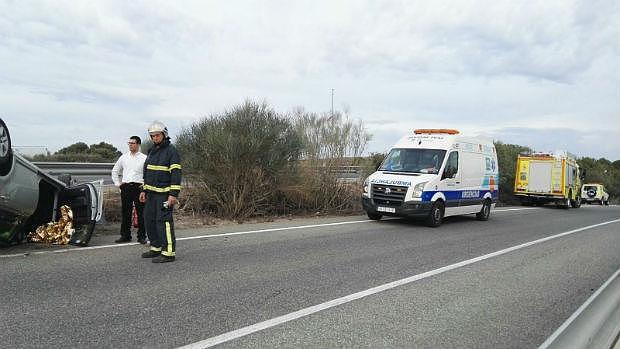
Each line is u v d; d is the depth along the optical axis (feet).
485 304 19.01
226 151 41.34
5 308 16.17
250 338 14.33
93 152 84.94
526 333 15.97
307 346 13.88
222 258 25.16
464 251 30.53
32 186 24.18
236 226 37.58
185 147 43.78
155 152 24.31
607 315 18.35
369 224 41.83
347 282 21.34
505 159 93.20
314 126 51.03
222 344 13.79
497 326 16.52
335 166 51.29
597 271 26.45
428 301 18.97
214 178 42.52
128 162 28.27
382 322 16.26
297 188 46.91
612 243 37.86
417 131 47.80
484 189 50.78
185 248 27.50
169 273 21.56
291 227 37.93
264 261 24.86
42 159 58.85
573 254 31.65
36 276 20.12
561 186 86.79
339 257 26.76
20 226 25.05
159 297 17.99
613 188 268.82
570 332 16.21
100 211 27.12
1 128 21.72
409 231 38.70
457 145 45.65
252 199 43.65
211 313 16.43
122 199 28.37
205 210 43.50
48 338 13.76
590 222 56.49
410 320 16.61
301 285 20.52
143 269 22.11
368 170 53.67
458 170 45.32
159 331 14.60
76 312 16.02
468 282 22.36
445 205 43.32
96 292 18.28
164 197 23.90
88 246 26.78
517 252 31.19
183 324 15.26
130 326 14.92
